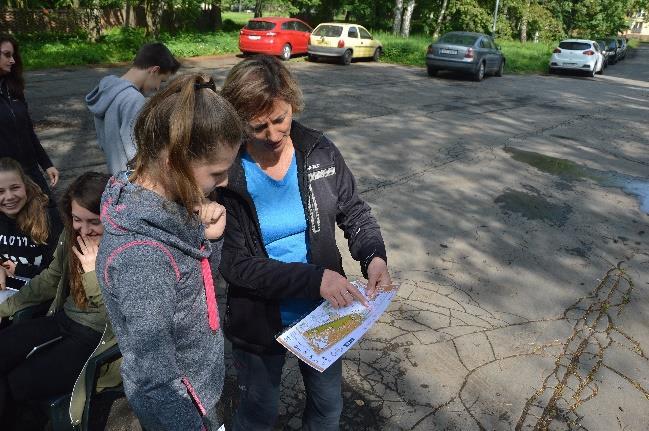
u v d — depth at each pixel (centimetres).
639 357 323
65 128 765
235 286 179
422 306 364
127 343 125
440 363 307
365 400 277
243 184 166
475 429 262
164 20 2186
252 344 184
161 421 129
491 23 2891
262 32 1766
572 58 2036
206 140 113
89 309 212
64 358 213
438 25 2823
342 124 880
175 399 127
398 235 473
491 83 1569
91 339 215
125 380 130
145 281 118
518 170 679
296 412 267
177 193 120
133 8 2161
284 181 174
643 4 3962
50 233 278
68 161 620
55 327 221
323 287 166
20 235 270
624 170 705
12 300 242
